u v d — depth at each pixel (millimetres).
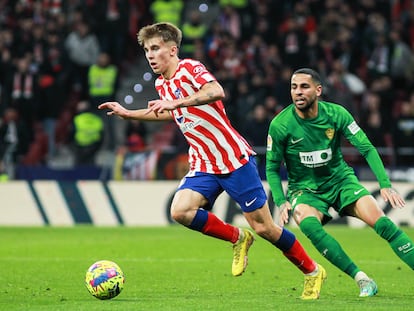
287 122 22531
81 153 58250
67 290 24297
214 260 33000
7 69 63344
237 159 22078
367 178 49906
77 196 51906
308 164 22625
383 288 24703
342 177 22719
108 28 65250
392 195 21719
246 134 52875
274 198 22703
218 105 21891
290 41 60469
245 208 22219
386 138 52781
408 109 52344
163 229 48375
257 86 57031
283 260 33125
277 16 64812
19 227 50125
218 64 61344
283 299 21719
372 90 56469
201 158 22312
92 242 40250
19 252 35594
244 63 61000
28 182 52438
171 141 58719
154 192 51406
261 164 51656
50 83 62062
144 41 21891
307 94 21953
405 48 60344
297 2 66438
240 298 22125
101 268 21516
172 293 23672
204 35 63969
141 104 68438
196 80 21219
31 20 66312
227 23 65375
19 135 58281
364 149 22266
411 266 21781
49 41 64500
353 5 66500
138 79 69750
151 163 52531
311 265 22062
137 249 37062
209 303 20672
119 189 51656
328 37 62844
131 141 56500
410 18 64562
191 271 29438
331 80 55281
